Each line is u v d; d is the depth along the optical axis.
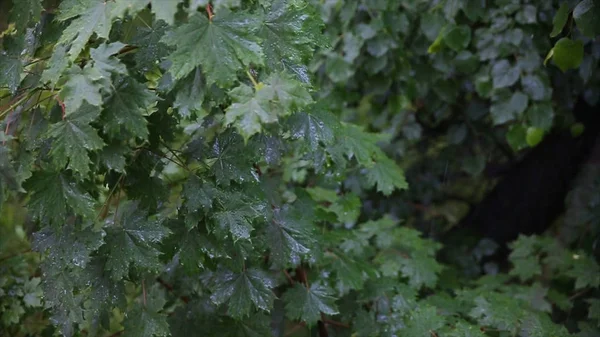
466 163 3.62
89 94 1.53
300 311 2.09
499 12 2.85
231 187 1.81
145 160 1.81
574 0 2.27
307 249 1.96
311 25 1.81
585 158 3.53
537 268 2.97
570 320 2.84
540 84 2.82
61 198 1.65
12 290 2.20
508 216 3.73
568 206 3.32
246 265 1.95
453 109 3.67
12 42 1.76
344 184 3.06
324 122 1.86
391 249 2.73
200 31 1.54
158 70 1.77
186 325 2.08
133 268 1.83
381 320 2.32
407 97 3.41
